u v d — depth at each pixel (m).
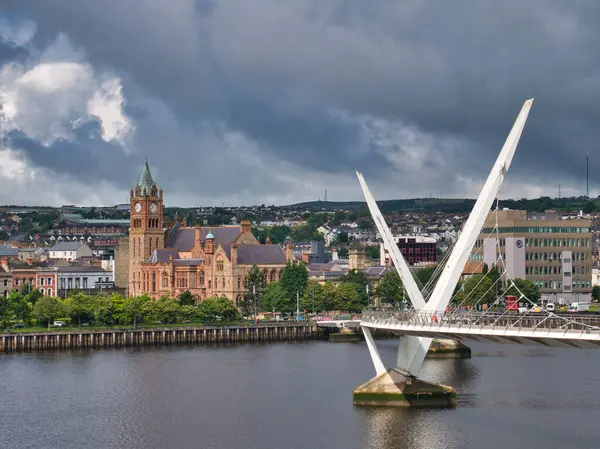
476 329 167.12
